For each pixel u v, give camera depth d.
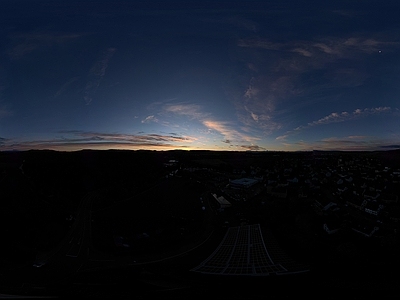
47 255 34.12
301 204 50.72
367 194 51.75
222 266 29.80
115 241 38.03
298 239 35.81
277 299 21.48
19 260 32.50
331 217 42.19
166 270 29.56
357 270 26.62
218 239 38.84
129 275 28.42
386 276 25.11
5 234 37.41
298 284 24.20
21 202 48.19
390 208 43.81
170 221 46.22
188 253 34.53
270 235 37.84
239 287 24.23
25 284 26.66
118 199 58.50
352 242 33.41
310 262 29.39
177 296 22.70
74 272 29.69
